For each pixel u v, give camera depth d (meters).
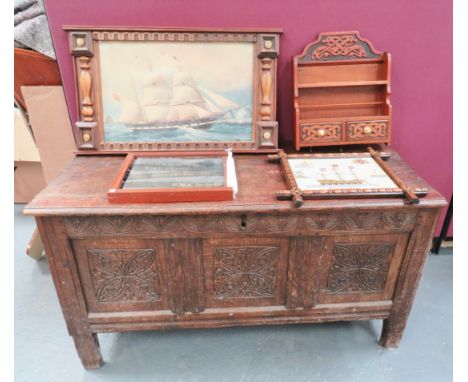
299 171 1.56
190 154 1.65
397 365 1.69
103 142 1.71
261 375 1.65
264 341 1.81
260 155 1.75
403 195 1.41
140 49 1.62
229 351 1.76
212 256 1.50
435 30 1.77
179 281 1.54
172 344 1.80
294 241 1.48
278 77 1.82
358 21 1.73
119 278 1.52
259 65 1.66
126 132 1.71
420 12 1.73
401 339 1.80
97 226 1.38
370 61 1.76
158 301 1.58
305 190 1.40
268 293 1.61
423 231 1.48
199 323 1.65
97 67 1.63
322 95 1.81
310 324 1.91
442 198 1.40
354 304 1.66
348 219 1.43
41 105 1.83
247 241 1.47
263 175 1.57
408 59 1.82
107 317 1.58
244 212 1.36
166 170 1.53
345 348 1.78
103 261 1.47
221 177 1.47
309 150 1.83
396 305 1.65
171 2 1.63
